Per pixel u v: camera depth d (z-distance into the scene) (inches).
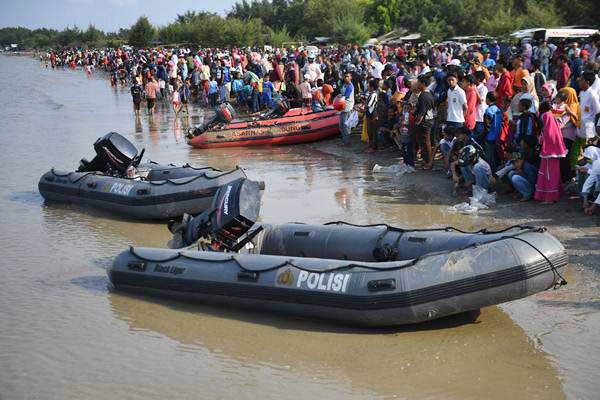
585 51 799.7
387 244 319.6
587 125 432.1
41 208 526.6
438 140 574.6
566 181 458.3
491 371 247.8
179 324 304.0
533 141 439.8
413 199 479.8
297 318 304.3
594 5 2048.5
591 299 297.0
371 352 268.4
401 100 628.4
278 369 258.7
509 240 272.4
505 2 2694.4
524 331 275.9
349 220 435.8
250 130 767.7
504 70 528.4
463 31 2672.2
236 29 3083.2
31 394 246.4
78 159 729.0
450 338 276.1
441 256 272.2
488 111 482.9
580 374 240.7
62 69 3218.5
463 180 500.7
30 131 966.4
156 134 919.7
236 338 287.3
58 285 355.3
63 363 269.1
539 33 1386.6
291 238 349.1
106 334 295.0
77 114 1198.9
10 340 290.7
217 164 667.4
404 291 268.2
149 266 334.0
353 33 2807.6
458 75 533.3
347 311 279.4
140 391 245.6
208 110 1208.8
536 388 234.2
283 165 644.7
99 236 446.9
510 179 453.1
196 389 245.6
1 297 339.6
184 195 463.2
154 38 3708.2
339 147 725.9
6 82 2226.9
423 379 245.1
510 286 264.7
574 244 359.6
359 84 836.0
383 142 699.4
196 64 1343.5
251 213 325.1
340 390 240.7
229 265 312.0
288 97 864.3
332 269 287.4
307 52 1195.9
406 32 2839.6
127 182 499.2
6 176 645.9
